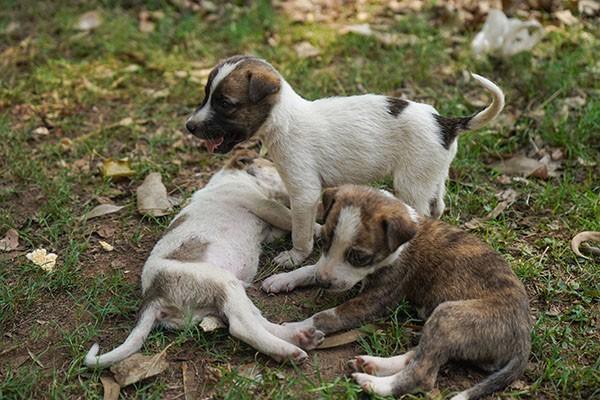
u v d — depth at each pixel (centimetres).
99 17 213
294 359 120
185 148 167
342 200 122
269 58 194
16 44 204
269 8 215
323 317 124
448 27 203
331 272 121
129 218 149
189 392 118
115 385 119
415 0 217
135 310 131
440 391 116
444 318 115
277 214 140
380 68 188
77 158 165
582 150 160
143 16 214
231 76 131
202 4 220
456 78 185
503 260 123
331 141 134
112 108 181
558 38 194
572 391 117
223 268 133
